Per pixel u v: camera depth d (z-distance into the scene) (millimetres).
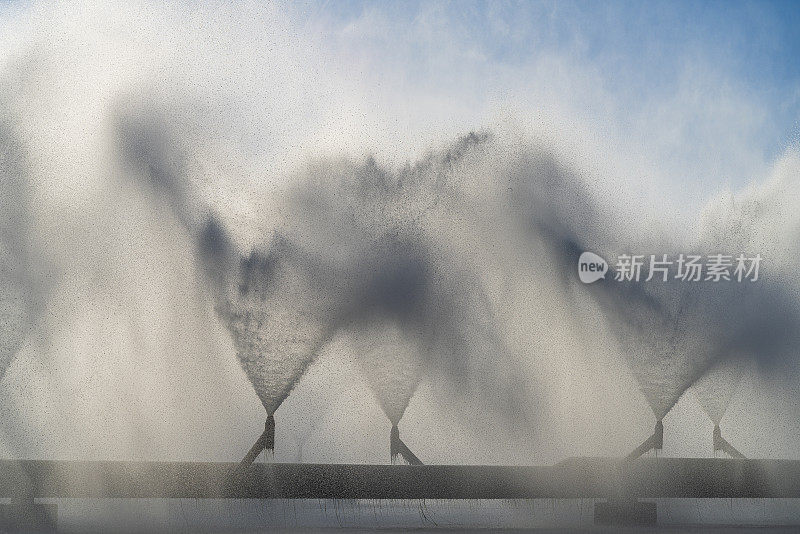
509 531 9070
